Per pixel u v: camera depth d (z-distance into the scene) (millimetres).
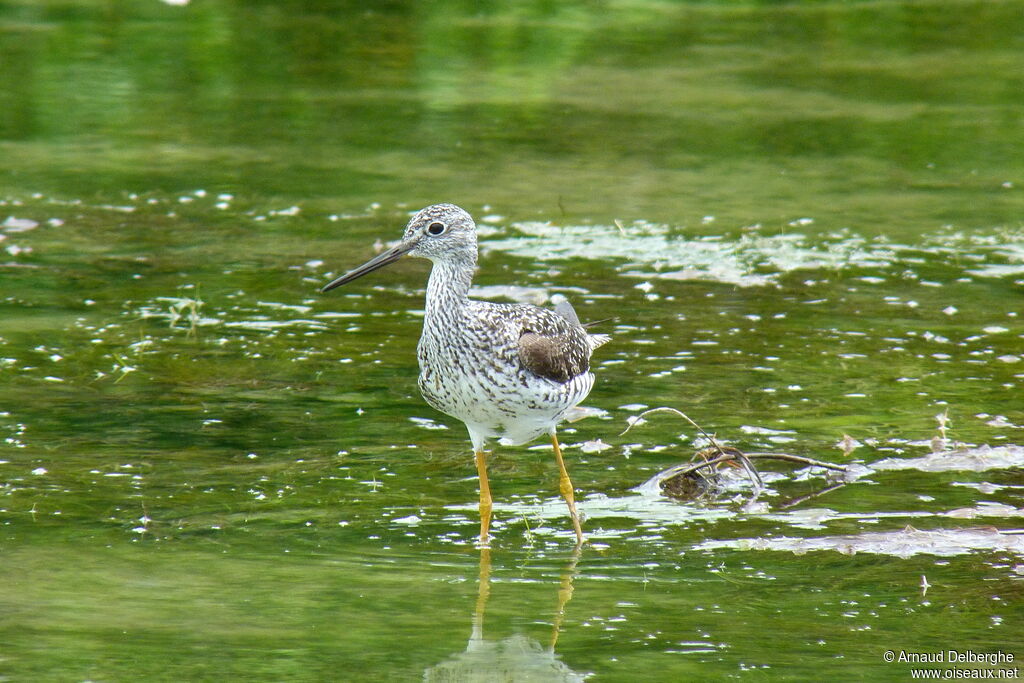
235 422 11906
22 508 10008
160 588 8781
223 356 13594
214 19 32000
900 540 9562
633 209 18922
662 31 31734
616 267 16562
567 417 12164
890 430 11711
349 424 11945
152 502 10195
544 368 9672
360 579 9016
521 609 8586
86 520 9844
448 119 24047
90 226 18000
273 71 27469
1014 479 10648
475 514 10211
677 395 12633
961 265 16641
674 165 21250
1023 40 30656
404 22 32219
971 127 23453
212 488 10492
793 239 17609
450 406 10016
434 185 20125
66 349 13641
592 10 33906
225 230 18000
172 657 7848
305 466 10992
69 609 8438
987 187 20062
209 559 9266
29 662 7727
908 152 21984
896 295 15609
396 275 16453
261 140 22594
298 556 9359
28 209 18609
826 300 15445
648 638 8172
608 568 9234
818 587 8875
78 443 11305
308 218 18562
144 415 12000
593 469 11070
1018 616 8414
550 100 25422
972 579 8938
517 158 21641
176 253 17047
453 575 9109
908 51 29609
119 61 27906
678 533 9828
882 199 19453
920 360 13516
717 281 16109
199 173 20594
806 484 10664
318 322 14719
